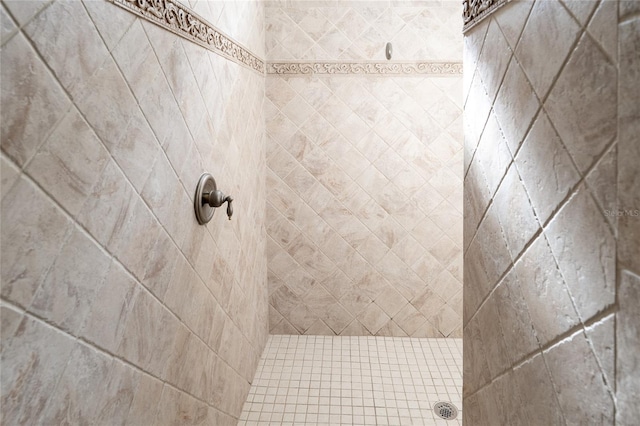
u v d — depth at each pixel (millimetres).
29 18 612
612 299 507
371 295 2641
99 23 790
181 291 1243
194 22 1294
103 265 827
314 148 2488
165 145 1100
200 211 1337
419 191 2525
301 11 2363
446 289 2629
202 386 1457
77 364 756
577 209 580
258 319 2354
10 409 602
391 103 2439
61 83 685
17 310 608
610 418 517
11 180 587
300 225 2574
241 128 1889
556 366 655
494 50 884
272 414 1971
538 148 692
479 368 1041
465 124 1102
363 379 2248
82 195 750
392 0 2346
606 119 506
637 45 443
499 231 879
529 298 745
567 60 593
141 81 962
